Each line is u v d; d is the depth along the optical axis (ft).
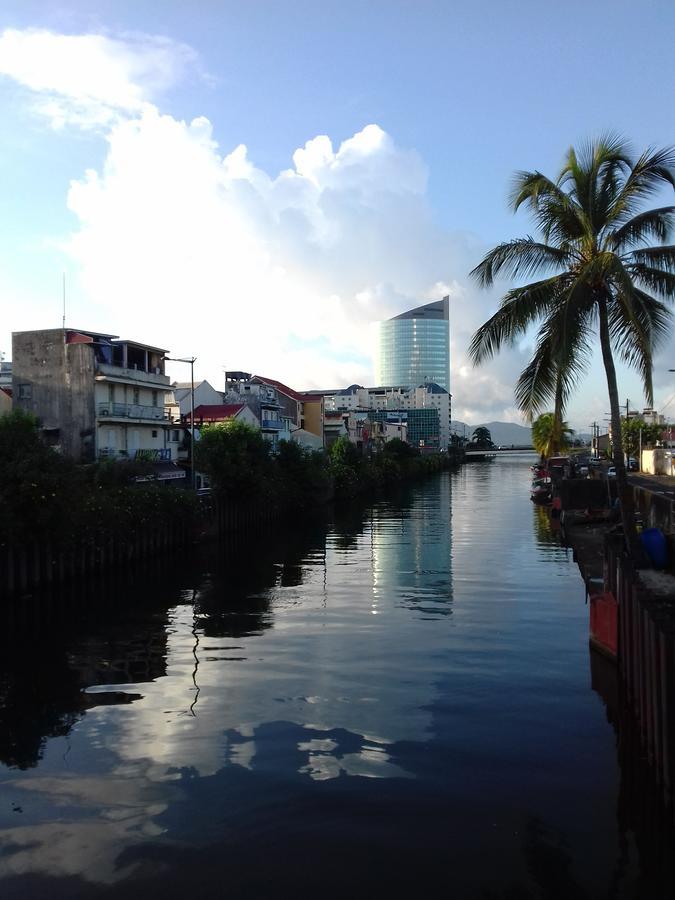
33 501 88.43
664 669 32.71
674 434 316.19
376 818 31.99
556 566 104.99
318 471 214.48
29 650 64.90
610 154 65.10
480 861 28.66
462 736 40.98
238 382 280.92
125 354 169.37
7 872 28.55
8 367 191.83
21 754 40.19
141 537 120.37
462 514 196.85
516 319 66.59
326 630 68.08
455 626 68.23
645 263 66.28
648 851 29.19
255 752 39.40
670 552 68.08
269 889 27.14
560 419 63.82
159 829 31.48
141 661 59.67
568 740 40.32
